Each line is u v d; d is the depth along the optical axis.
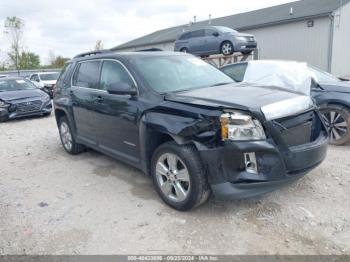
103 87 4.71
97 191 4.28
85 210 3.76
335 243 2.92
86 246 3.06
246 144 3.04
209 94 3.64
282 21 21.75
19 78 12.31
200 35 16.16
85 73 5.27
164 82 4.09
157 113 3.66
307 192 3.91
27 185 4.63
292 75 6.27
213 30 15.50
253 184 3.09
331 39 19.70
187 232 3.20
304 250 2.84
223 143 3.09
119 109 4.21
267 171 3.10
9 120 10.73
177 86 4.10
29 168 5.41
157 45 33.41
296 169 3.28
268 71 6.74
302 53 21.42
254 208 3.58
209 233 3.16
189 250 2.92
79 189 4.38
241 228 3.22
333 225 3.19
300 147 3.35
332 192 3.88
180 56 4.88
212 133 3.13
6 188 4.55
